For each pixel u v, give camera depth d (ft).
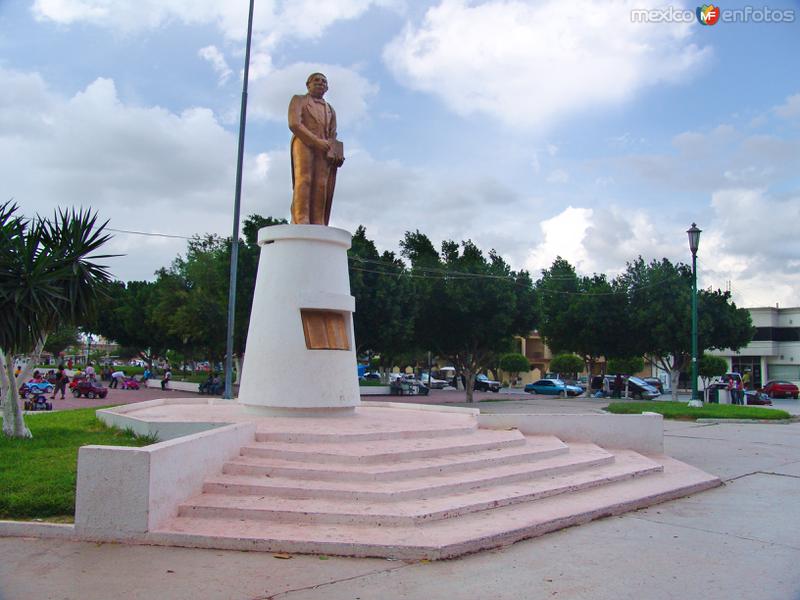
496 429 39.29
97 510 21.30
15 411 34.71
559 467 31.24
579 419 40.73
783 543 22.94
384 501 23.91
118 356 266.98
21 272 34.24
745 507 28.63
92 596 16.87
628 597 17.48
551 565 19.94
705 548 22.13
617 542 22.63
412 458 28.68
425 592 17.51
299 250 38.65
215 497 24.18
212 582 17.90
